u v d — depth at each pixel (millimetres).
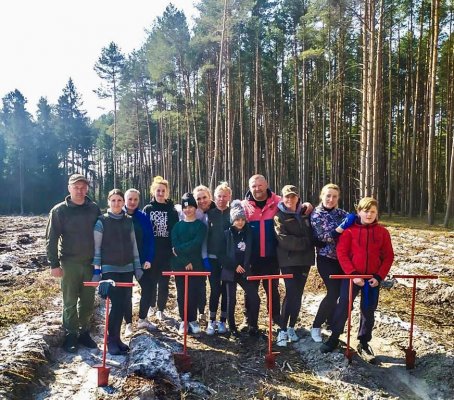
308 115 29812
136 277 5246
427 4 22375
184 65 28922
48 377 4383
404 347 5184
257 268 5461
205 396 4086
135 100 38219
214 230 5613
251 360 4902
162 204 5965
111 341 5004
